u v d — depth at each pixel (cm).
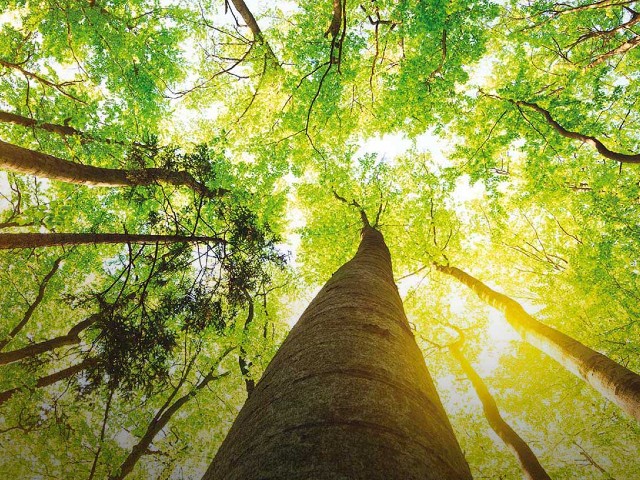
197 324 723
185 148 1271
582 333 1371
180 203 1191
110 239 644
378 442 112
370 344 192
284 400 145
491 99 1069
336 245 1423
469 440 1672
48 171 606
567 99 920
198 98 1265
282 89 1070
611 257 1070
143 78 997
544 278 1480
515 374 1828
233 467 119
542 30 1016
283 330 1527
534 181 1036
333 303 271
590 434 1562
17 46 945
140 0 980
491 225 1605
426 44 864
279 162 1154
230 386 1602
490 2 805
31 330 1382
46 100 1033
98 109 950
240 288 780
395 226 1491
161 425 1177
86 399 613
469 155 1104
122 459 1230
